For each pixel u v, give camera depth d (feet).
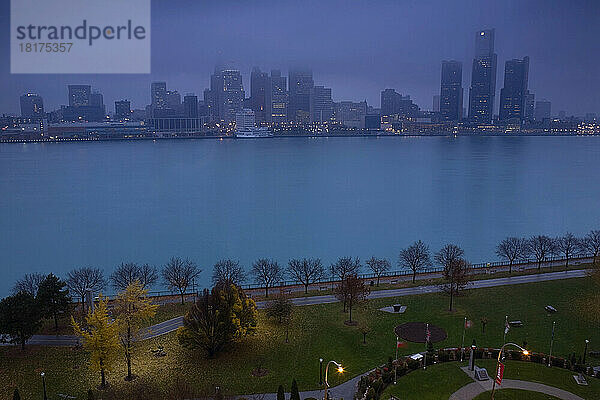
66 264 603.26
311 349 281.95
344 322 318.04
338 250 654.94
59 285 301.84
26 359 270.05
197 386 244.01
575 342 290.15
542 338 295.07
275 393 239.50
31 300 281.13
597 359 269.03
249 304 292.81
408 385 243.40
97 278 403.95
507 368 257.75
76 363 266.57
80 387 244.42
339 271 448.24
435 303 350.64
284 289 391.45
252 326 288.71
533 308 340.59
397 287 385.91
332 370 260.01
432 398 232.73
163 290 474.08
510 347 283.38
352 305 343.67
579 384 242.99
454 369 257.55
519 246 488.02
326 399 221.66
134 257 625.82
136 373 257.14
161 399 229.66
